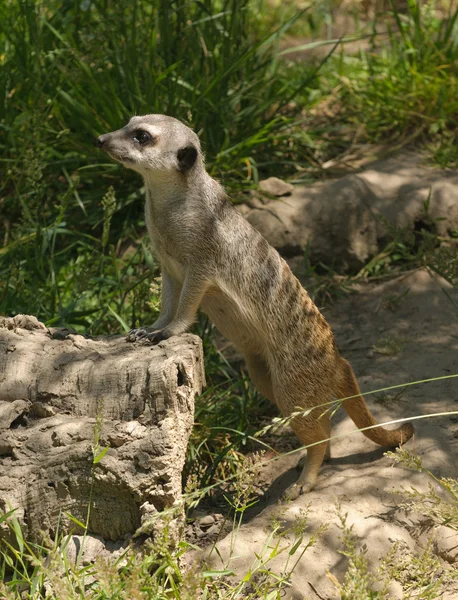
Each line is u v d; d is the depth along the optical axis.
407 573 5.15
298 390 6.19
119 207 8.84
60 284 8.27
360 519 5.55
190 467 6.29
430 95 10.23
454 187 9.34
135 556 4.61
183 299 6.07
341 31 13.52
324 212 8.92
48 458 5.00
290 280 6.32
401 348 7.66
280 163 9.70
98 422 4.71
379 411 6.75
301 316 6.25
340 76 11.04
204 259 6.09
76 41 9.73
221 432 6.82
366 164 9.83
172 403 5.09
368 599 4.37
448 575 4.89
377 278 8.74
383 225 9.01
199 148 6.19
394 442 6.29
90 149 9.16
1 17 10.07
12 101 9.33
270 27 13.05
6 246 8.27
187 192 6.06
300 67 11.32
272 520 5.15
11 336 5.58
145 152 5.95
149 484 4.88
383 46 11.47
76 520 4.72
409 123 10.37
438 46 10.79
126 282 8.10
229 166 9.15
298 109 10.33
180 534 5.04
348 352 7.78
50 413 5.21
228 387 7.52
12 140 8.95
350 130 10.45
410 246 9.04
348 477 6.02
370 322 8.18
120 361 5.31
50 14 10.53
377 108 10.34
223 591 5.04
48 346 5.54
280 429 7.05
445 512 5.09
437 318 8.05
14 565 4.98
